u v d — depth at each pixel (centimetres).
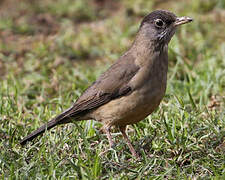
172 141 1083
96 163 956
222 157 1007
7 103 1284
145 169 966
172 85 1424
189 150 1055
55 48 1773
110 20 2014
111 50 1744
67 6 2205
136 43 1107
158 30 1091
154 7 2111
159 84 1066
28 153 1057
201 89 1398
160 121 1177
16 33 1973
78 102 1118
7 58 1722
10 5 2250
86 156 1032
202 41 1733
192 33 1856
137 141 1127
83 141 1080
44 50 1730
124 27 1922
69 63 1667
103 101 1091
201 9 2062
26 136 1099
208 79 1426
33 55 1711
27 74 1595
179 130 1141
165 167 993
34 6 2214
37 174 944
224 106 1285
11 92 1428
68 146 1076
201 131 1130
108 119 1101
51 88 1479
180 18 1107
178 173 950
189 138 1095
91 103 1102
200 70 1500
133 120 1095
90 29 1962
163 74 1076
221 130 1112
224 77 1455
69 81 1527
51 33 1962
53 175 934
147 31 1095
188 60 1609
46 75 1559
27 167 969
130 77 1065
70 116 1117
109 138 1091
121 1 2280
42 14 2152
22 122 1223
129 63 1082
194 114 1198
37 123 1201
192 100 1234
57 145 1070
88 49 1781
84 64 1698
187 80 1507
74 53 1759
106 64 1634
